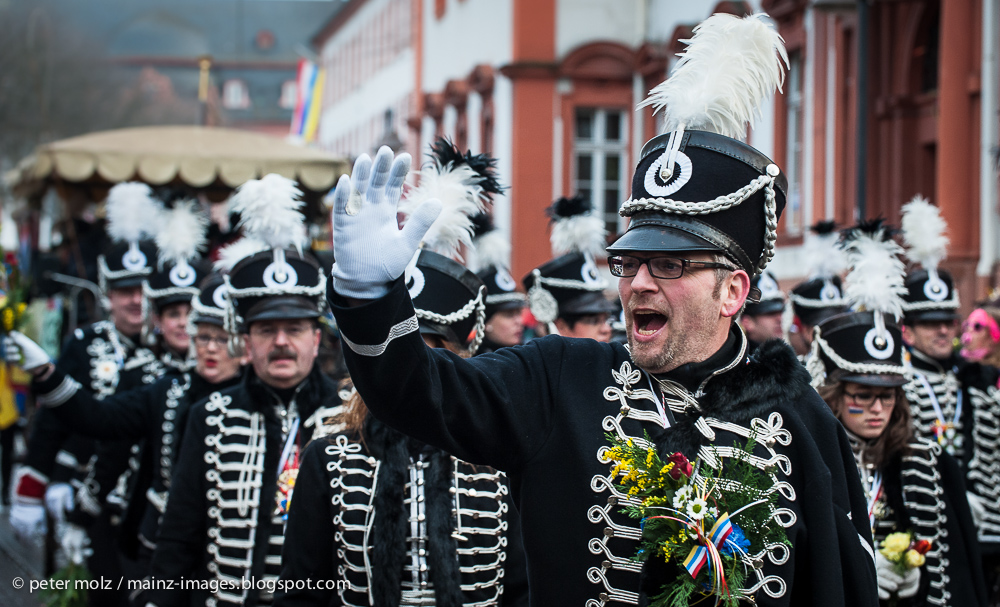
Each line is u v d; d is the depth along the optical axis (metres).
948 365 6.73
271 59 80.88
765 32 2.90
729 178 2.76
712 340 2.80
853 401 4.84
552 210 6.88
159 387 5.67
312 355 4.64
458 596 3.58
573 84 21.23
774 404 2.80
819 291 7.13
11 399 9.44
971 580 4.96
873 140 13.67
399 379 2.50
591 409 2.82
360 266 2.46
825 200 14.69
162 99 44.84
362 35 40.03
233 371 5.29
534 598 2.78
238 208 4.62
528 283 6.98
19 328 5.30
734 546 2.65
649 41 20.59
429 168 4.14
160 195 7.62
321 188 11.71
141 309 7.00
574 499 2.76
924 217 6.80
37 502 6.67
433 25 28.16
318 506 3.73
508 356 2.86
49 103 25.80
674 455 2.68
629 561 2.71
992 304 8.13
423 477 3.70
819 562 2.72
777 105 15.85
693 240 2.73
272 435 4.56
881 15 13.63
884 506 4.90
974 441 6.53
